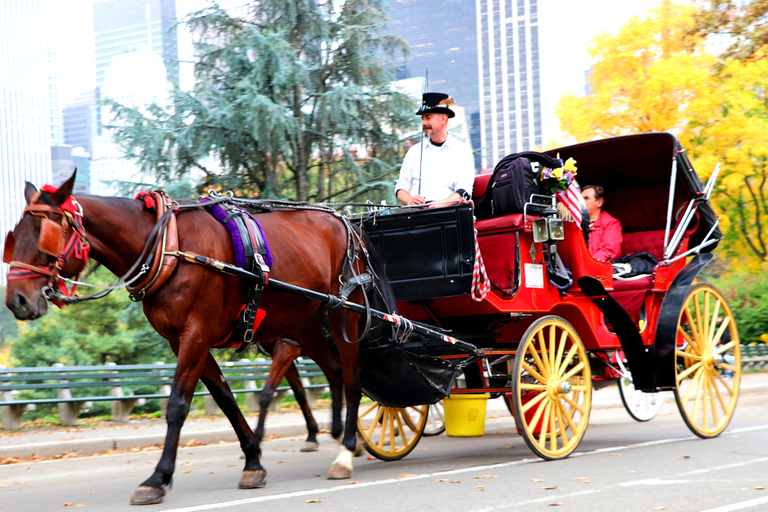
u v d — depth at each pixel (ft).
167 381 41.60
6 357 72.02
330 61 59.06
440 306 23.20
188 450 31.04
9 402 35.73
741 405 43.62
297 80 52.26
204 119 51.57
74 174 16.74
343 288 21.38
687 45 82.17
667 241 27.30
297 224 20.80
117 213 17.48
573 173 24.08
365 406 40.73
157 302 17.67
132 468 26.37
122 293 69.67
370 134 58.18
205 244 18.08
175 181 52.21
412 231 23.18
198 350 17.63
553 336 23.20
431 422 32.94
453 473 20.68
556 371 23.12
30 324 68.90
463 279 22.11
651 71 79.30
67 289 17.08
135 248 17.57
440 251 22.62
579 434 23.58
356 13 59.21
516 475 19.97
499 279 23.09
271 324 19.97
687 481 18.53
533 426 22.21
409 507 16.22
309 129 56.49
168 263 17.39
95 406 58.13
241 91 51.78
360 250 22.30
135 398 40.06
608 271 26.09
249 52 53.06
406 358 21.86
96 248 17.31
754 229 91.66
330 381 24.48
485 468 21.30
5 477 24.88
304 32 57.67
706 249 29.99
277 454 28.99
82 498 19.53
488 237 23.47
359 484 19.20
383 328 21.88
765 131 77.82
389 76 59.57
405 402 22.74
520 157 23.71
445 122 26.02
